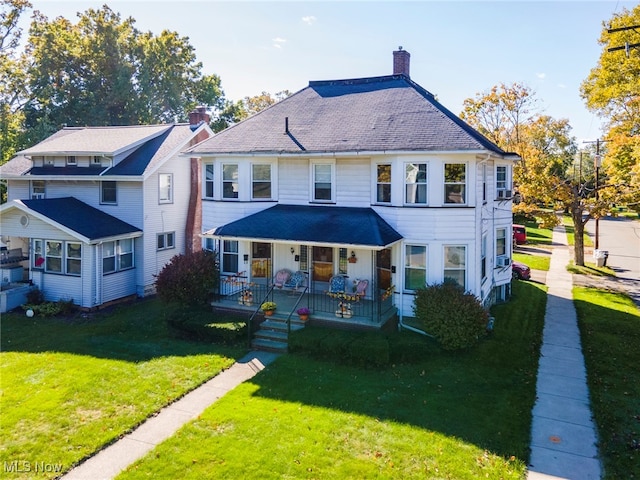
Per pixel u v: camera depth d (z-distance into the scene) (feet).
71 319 60.85
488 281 61.67
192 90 167.32
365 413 34.19
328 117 62.08
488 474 27.12
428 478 26.71
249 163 61.05
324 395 37.14
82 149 76.23
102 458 29.12
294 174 60.44
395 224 53.93
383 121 57.16
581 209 94.99
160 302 69.26
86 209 73.26
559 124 168.76
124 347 48.98
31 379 40.70
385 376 40.93
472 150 48.14
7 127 119.75
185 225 80.07
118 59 141.28
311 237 51.16
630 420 33.81
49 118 133.69
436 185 51.96
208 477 26.91
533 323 57.82
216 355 46.26
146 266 72.54
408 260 53.98
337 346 43.78
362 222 52.75
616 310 64.75
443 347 46.03
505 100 133.90
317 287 59.93
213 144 63.00
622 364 44.75
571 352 48.08
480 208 54.70
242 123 66.90
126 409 35.22
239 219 60.34
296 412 34.35
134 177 69.67
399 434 31.30
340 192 58.23
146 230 72.28
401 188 53.16
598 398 37.35
